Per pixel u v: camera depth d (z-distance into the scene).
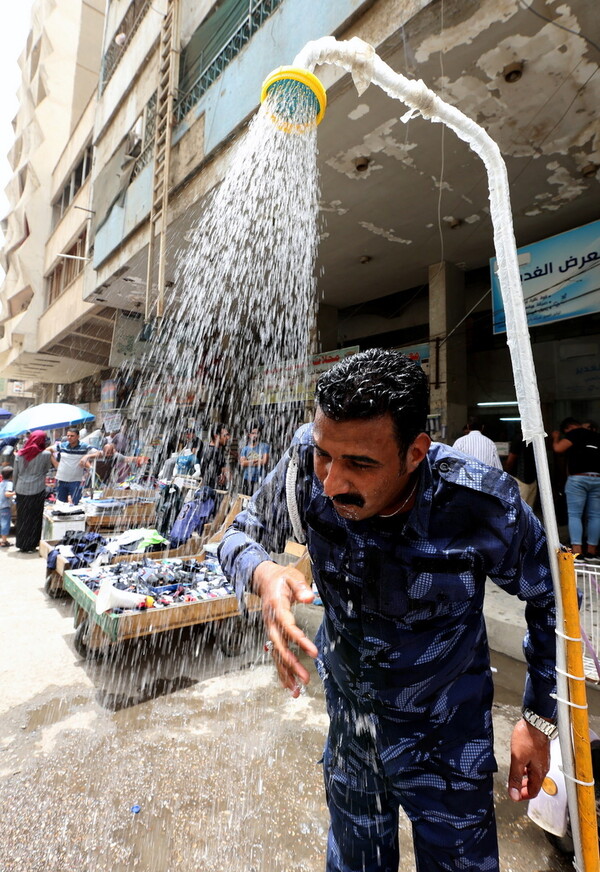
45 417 7.39
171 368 9.14
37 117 19.39
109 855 1.76
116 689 2.97
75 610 3.52
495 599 3.82
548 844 1.82
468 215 5.71
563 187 5.05
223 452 6.75
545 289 5.18
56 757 2.32
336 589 1.00
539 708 1.04
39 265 18.45
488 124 4.17
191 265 7.05
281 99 1.42
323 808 1.99
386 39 3.51
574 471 4.79
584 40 3.34
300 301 7.90
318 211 5.61
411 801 1.05
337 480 0.79
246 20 5.04
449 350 6.89
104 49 9.80
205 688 3.00
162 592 3.40
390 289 8.11
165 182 6.42
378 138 4.39
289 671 0.86
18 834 1.85
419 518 0.90
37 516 6.46
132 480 7.93
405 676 1.00
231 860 1.74
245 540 1.15
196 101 6.02
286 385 8.02
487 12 3.17
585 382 6.67
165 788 2.10
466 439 4.37
